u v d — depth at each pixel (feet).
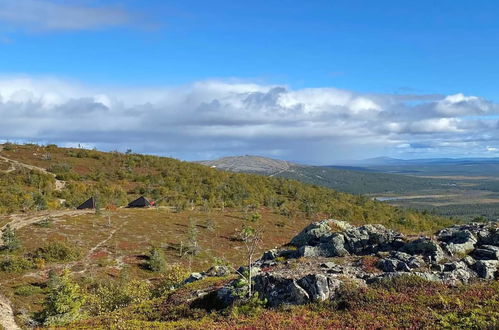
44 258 246.27
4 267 222.07
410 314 69.72
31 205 387.14
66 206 424.05
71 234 298.15
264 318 77.87
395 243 111.86
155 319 94.94
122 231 327.67
